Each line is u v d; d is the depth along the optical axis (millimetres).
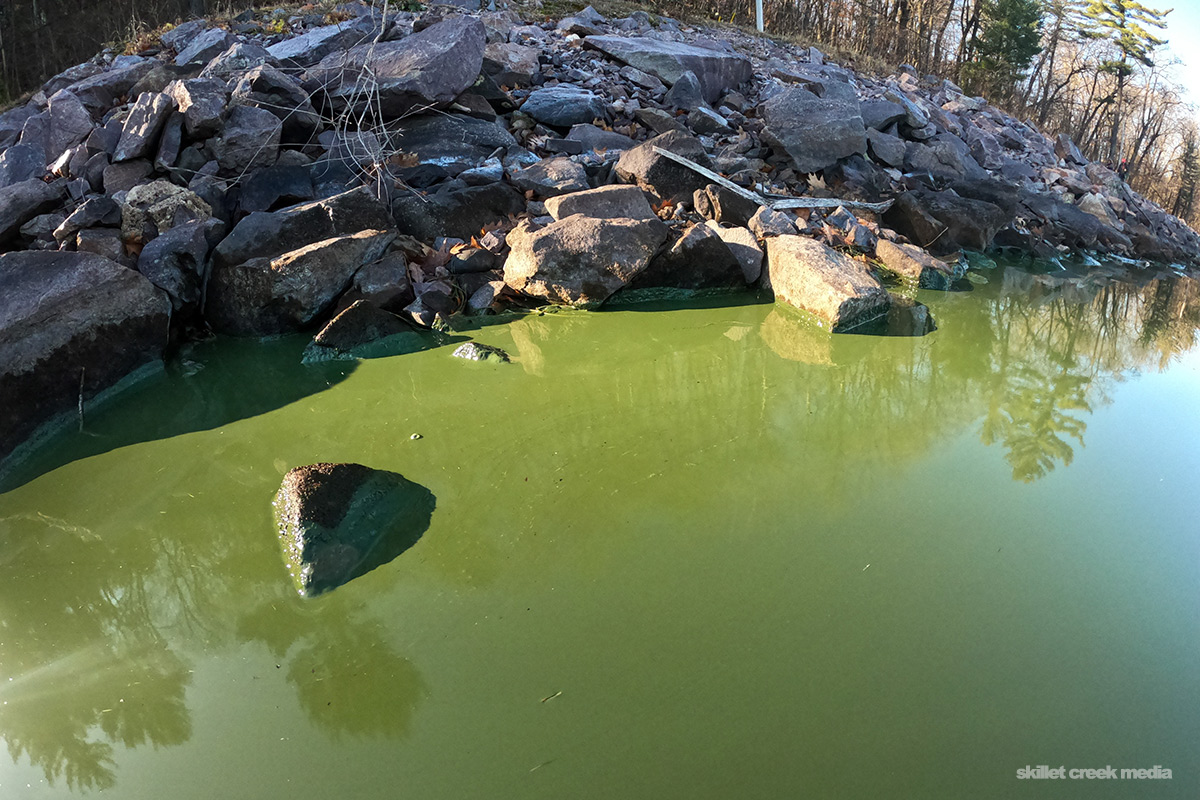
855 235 7082
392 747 2256
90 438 3994
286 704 2430
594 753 2211
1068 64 31172
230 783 2188
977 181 8758
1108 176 12328
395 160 6352
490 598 2805
